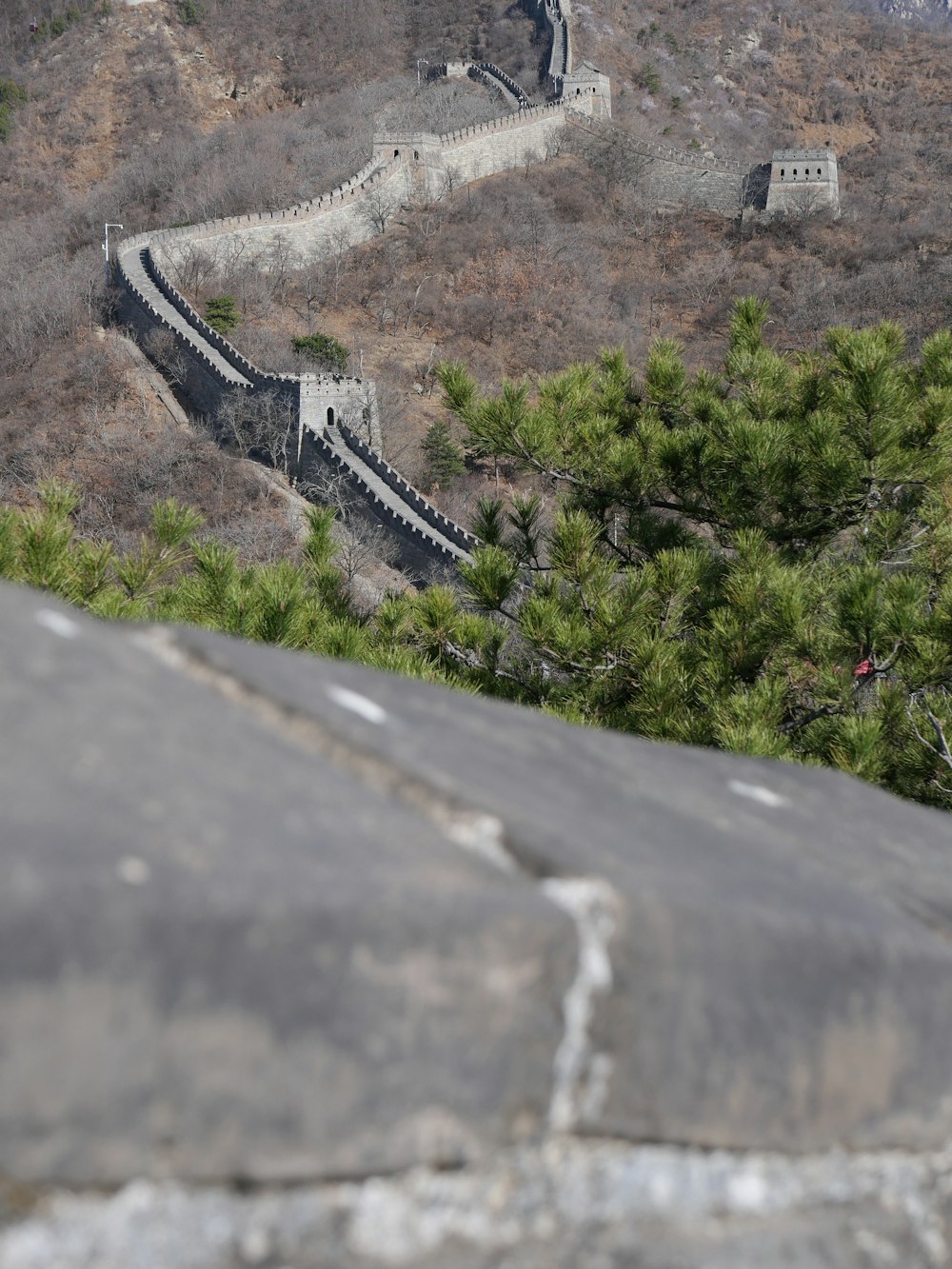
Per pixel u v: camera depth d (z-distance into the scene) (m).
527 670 8.24
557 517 8.54
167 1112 0.58
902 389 8.96
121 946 0.55
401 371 66.38
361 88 111.62
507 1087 0.71
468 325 72.12
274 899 0.59
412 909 0.64
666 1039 0.78
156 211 88.62
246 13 122.56
